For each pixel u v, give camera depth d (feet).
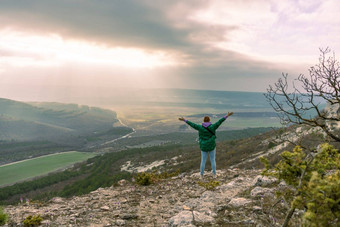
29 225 14.56
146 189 24.89
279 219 11.50
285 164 7.88
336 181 6.21
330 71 12.34
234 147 306.76
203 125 25.49
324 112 12.77
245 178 23.94
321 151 7.61
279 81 13.51
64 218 15.75
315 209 6.31
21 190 437.99
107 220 15.03
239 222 12.12
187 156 453.58
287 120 13.26
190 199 18.80
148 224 13.96
